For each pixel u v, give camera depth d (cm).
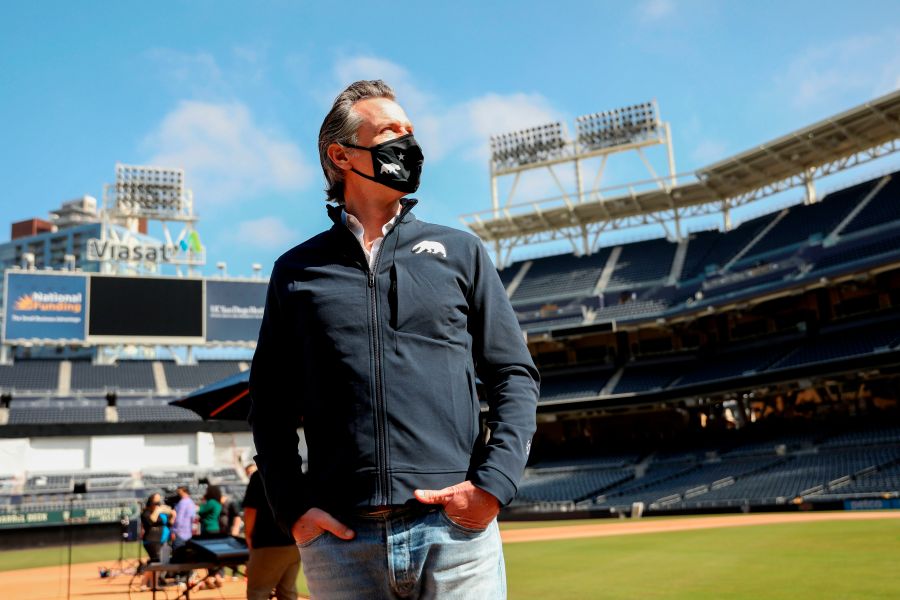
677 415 4441
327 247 243
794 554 1286
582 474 4184
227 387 837
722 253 4634
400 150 247
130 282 4372
